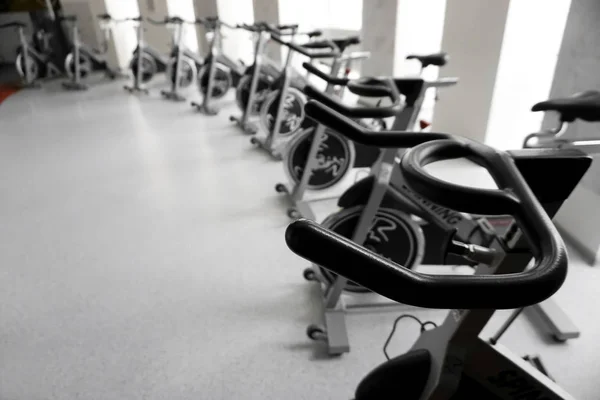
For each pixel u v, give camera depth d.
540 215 0.53
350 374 1.61
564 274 0.45
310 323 1.86
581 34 2.14
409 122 1.64
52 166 3.71
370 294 1.98
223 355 1.71
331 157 2.73
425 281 0.44
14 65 8.39
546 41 2.98
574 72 2.21
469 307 0.44
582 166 0.66
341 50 3.21
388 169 1.53
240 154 3.83
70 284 2.16
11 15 7.93
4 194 3.20
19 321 1.92
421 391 0.96
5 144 4.31
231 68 5.07
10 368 1.69
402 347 1.73
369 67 4.49
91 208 2.95
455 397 0.94
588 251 2.19
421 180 0.55
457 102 3.42
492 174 0.62
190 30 7.39
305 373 1.62
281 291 2.06
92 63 7.78
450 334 0.86
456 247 0.79
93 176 3.48
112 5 7.18
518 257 0.74
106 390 1.58
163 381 1.61
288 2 5.17
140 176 3.45
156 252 2.41
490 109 3.13
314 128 2.65
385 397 1.04
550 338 1.75
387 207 1.82
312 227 0.45
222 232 2.59
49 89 6.62
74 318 1.93
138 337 1.82
